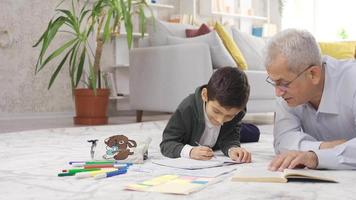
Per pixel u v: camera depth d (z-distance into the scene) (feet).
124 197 3.76
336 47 14.23
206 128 5.98
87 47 16.37
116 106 17.54
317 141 5.22
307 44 4.49
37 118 15.66
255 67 14.90
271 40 4.67
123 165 5.24
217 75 5.22
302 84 4.62
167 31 14.24
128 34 13.48
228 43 13.33
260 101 13.19
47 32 13.01
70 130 10.68
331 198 3.63
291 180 4.33
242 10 21.54
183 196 3.74
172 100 13.29
